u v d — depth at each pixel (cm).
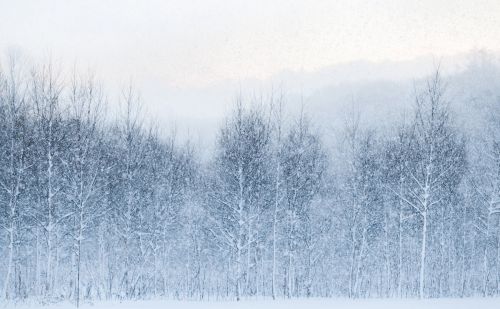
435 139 3077
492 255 4575
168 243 3925
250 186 2992
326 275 4212
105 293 2984
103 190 3147
